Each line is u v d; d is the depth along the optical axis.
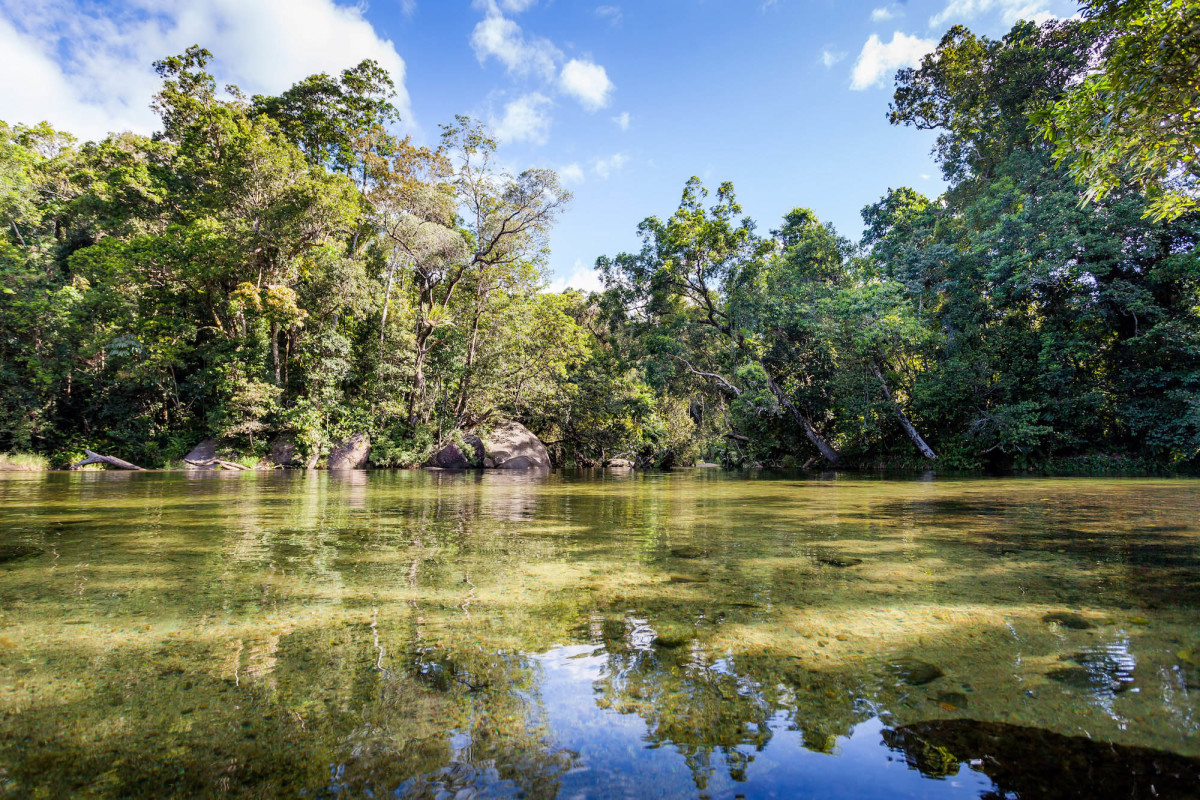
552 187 17.97
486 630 1.61
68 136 28.80
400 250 18.53
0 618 1.72
